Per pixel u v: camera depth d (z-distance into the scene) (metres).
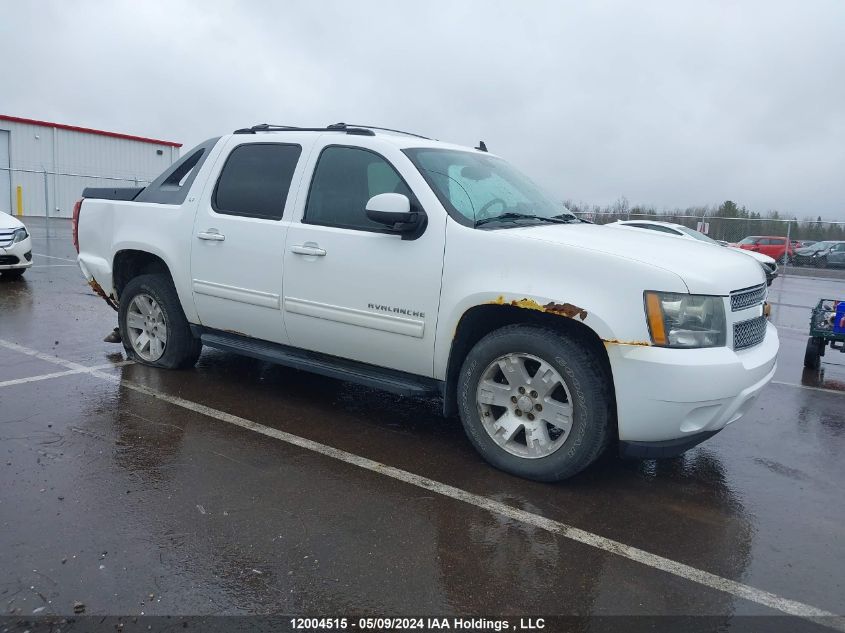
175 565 2.89
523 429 3.96
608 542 3.28
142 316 5.80
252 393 5.30
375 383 4.40
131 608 2.60
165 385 5.38
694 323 3.52
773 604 2.83
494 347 3.90
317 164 4.66
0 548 2.95
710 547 3.28
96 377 5.51
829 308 7.55
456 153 4.77
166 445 4.18
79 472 3.73
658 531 3.42
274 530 3.22
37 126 30.73
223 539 3.12
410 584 2.85
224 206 5.07
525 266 3.74
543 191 5.17
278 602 2.68
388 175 4.33
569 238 3.83
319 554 3.04
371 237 4.27
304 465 4.00
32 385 5.23
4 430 4.28
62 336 6.96
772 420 5.45
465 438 4.59
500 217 4.23
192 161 5.51
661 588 2.91
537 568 3.02
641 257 3.60
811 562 3.19
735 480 4.14
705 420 3.59
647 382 3.47
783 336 10.20
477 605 2.73
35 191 30.94
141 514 3.31
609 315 3.51
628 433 3.59
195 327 5.44
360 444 4.38
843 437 5.07
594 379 3.62
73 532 3.11
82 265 6.11
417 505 3.56
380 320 4.25
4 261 10.49
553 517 3.51
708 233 25.69
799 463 4.48
